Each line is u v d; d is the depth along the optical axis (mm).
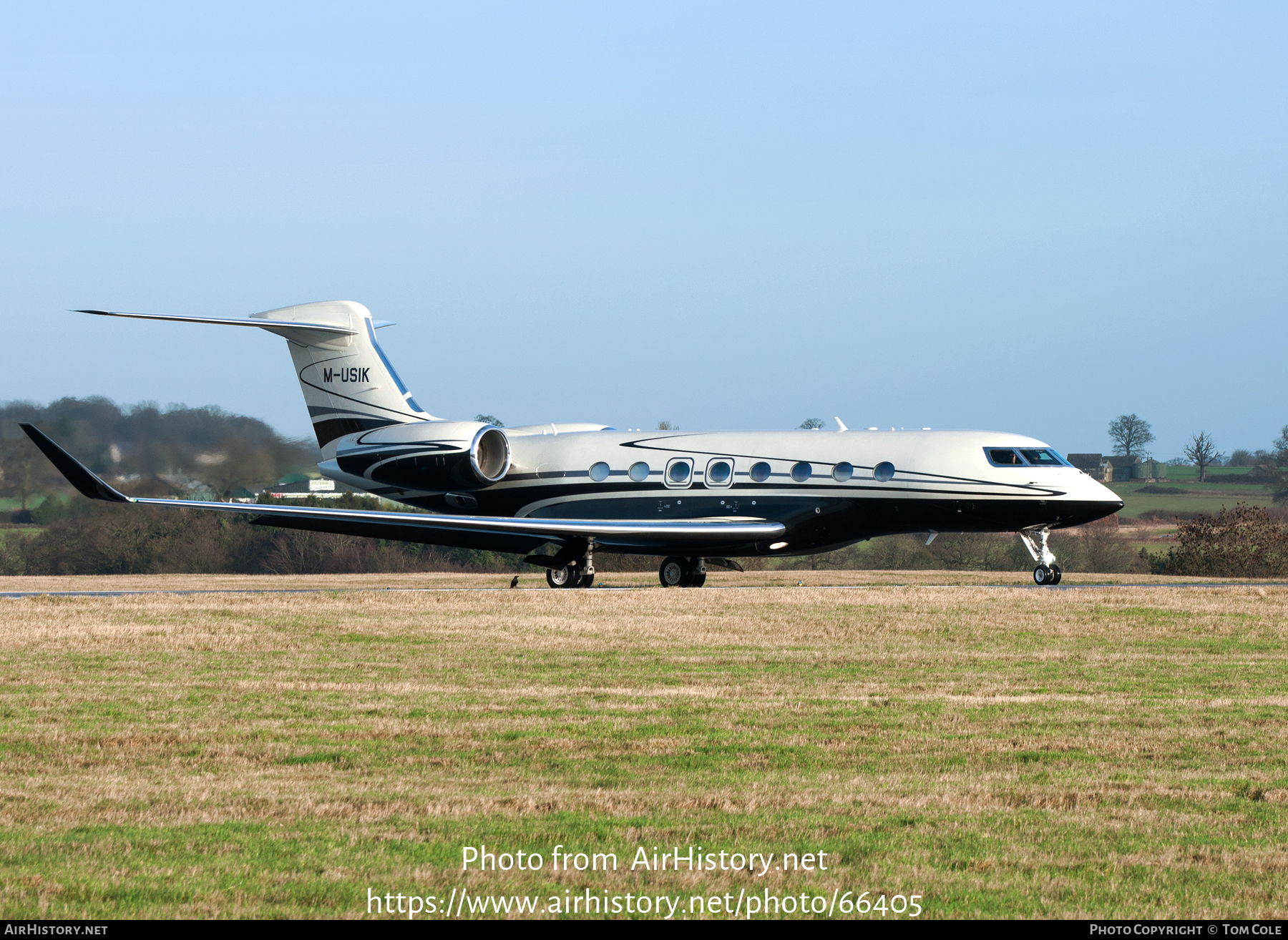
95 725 35500
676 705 38906
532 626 59969
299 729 34844
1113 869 22125
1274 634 57531
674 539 84125
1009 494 80375
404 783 28484
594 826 24766
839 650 52719
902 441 84062
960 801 26828
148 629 58188
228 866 21938
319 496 135125
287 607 68125
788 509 85375
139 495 121500
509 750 32188
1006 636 57062
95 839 23594
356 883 21094
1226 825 24969
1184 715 37188
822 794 27438
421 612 65875
